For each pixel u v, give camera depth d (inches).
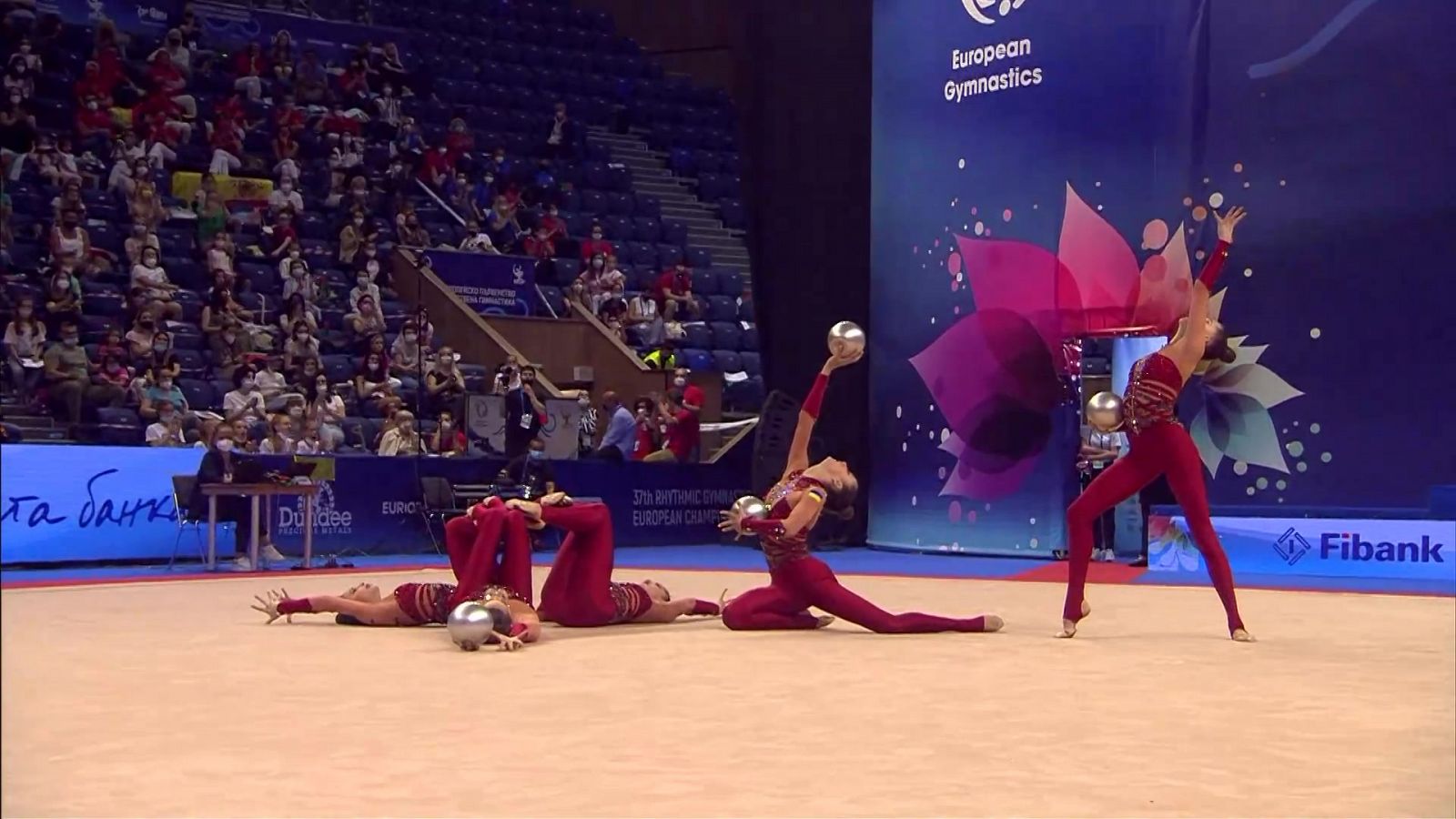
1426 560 484.7
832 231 686.5
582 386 736.3
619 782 149.9
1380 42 515.5
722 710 197.3
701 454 726.5
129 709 197.5
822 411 683.4
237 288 668.7
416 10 936.9
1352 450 521.7
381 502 592.4
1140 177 566.9
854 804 140.2
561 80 938.7
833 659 254.7
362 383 650.2
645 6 1029.2
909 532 636.7
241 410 592.1
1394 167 513.7
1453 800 142.6
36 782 148.8
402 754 164.6
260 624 316.8
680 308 786.2
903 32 636.1
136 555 531.8
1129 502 610.2
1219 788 148.0
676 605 322.7
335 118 793.6
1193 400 551.5
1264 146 538.9
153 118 732.7
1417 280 510.3
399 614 308.5
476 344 700.0
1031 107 593.9
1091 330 579.8
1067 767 158.6
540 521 299.0
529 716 191.6
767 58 701.3
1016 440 601.9
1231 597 292.7
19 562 499.5
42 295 625.9
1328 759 163.8
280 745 170.2
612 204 861.8
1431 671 242.1
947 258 621.6
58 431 557.6
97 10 807.1
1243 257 543.8
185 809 136.1
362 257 725.3
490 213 789.2
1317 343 528.1
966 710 197.8
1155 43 563.2
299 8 892.0
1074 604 295.3
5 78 713.6
